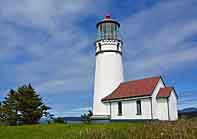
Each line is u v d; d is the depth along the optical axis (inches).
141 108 1235.2
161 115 1198.3
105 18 1561.3
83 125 833.5
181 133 462.6
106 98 1422.2
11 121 1699.1
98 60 1541.6
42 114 1750.7
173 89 1235.9
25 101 1713.8
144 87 1280.8
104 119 1371.8
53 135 663.8
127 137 498.9
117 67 1510.8
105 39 1525.6
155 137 470.0
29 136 674.8
